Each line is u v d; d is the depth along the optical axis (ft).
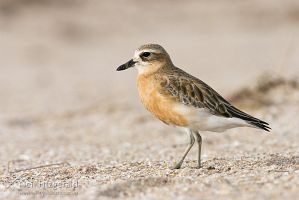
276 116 50.47
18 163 39.70
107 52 103.71
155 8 133.80
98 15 126.62
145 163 36.42
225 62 87.45
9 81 84.58
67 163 38.27
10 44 108.58
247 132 46.73
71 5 130.72
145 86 33.83
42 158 41.39
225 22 121.49
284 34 106.42
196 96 32.30
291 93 56.13
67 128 54.13
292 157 35.35
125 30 119.44
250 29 114.73
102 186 29.37
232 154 38.93
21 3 127.85
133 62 34.65
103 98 68.39
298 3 127.34
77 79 83.92
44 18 122.93
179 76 33.47
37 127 55.36
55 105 66.49
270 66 70.90
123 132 50.90
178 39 110.93
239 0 137.08
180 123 32.94
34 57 101.04
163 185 28.91
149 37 113.91
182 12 131.64
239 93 57.16
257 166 32.89
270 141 42.86
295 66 68.03
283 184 27.68
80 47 108.37
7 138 50.65
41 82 82.89
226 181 28.68
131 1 137.18
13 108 66.08
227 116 32.12
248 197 25.98
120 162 37.73
